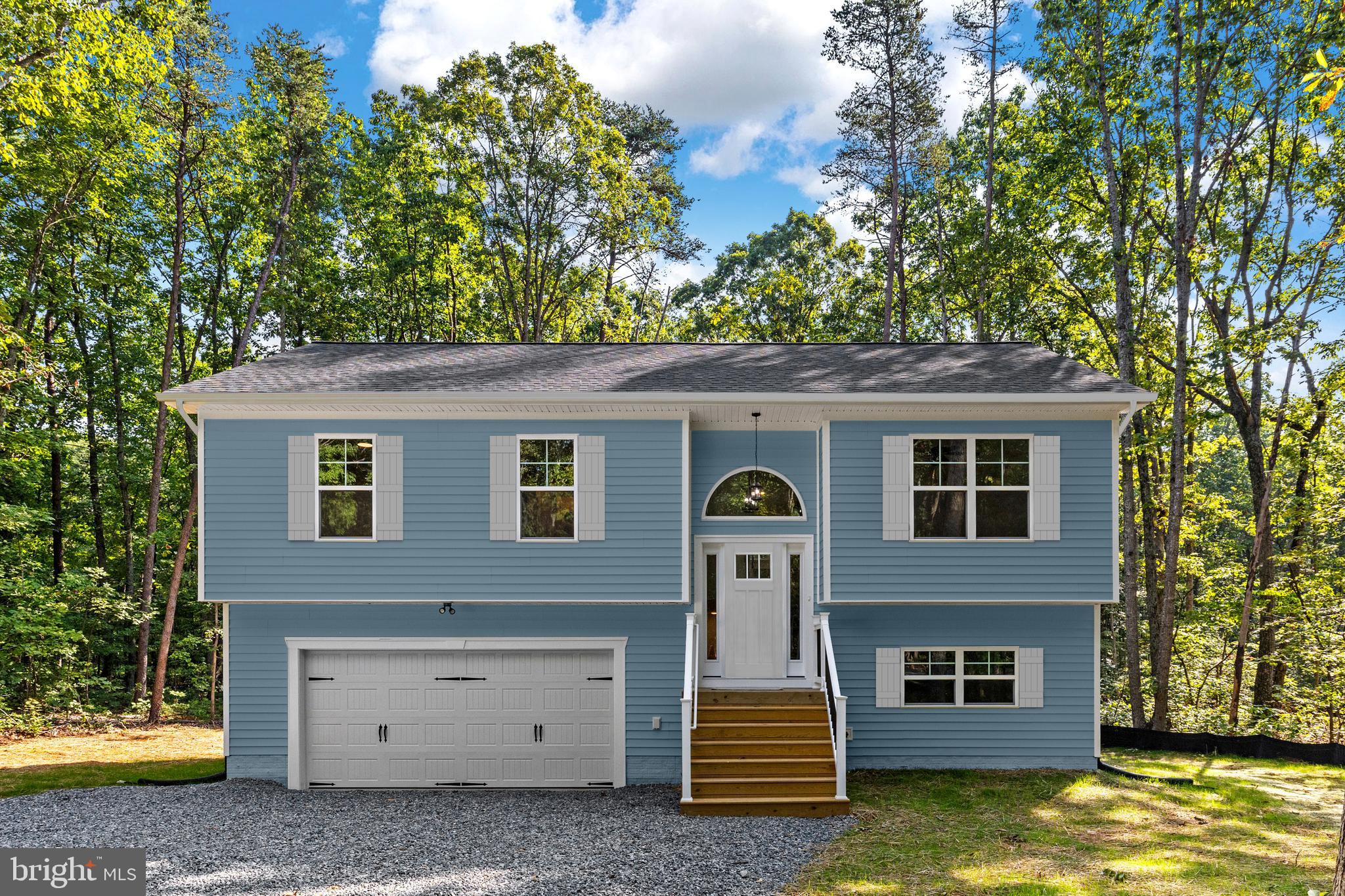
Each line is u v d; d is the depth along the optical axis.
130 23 17.34
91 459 22.69
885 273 29.56
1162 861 8.68
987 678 12.82
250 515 12.41
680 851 9.11
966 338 29.09
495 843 9.46
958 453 12.48
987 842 9.35
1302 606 19.16
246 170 22.25
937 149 24.50
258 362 13.99
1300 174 20.03
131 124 18.19
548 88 25.62
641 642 12.68
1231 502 29.06
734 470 13.57
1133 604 18.16
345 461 12.57
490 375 13.27
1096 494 12.32
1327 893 6.61
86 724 18.69
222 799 11.53
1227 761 13.96
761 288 36.44
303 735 12.56
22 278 18.61
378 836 9.77
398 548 12.46
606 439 12.57
